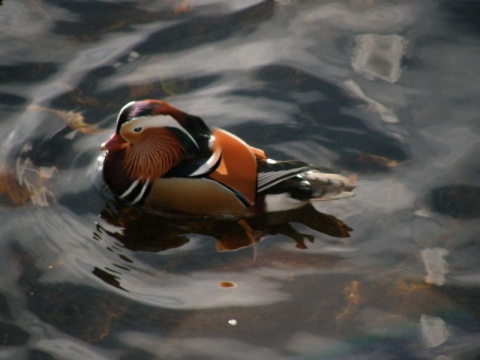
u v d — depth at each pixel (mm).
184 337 9719
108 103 13406
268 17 15469
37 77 13945
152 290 10391
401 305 10195
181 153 11961
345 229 11383
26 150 12516
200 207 11727
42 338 9672
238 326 9891
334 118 13141
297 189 11547
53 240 11109
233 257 11000
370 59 14430
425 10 15688
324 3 15844
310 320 9992
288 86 13797
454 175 12086
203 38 14875
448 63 14336
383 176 12125
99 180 12227
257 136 12781
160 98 13469
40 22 15203
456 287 10414
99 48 14586
